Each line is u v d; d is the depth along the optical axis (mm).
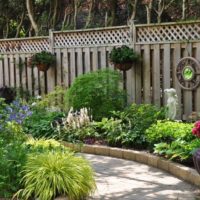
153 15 17000
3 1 17750
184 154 7230
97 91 10281
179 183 6816
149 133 8273
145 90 10906
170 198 6148
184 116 10250
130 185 6770
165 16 16828
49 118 10180
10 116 7316
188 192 6383
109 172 7520
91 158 8570
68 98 10539
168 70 10492
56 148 6902
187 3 14680
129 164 8047
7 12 18141
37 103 10906
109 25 16562
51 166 5945
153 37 10727
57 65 12539
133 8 15211
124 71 11164
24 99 13289
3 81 14055
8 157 6277
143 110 9445
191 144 7262
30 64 12547
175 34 10375
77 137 9438
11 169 6137
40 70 12500
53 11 16906
